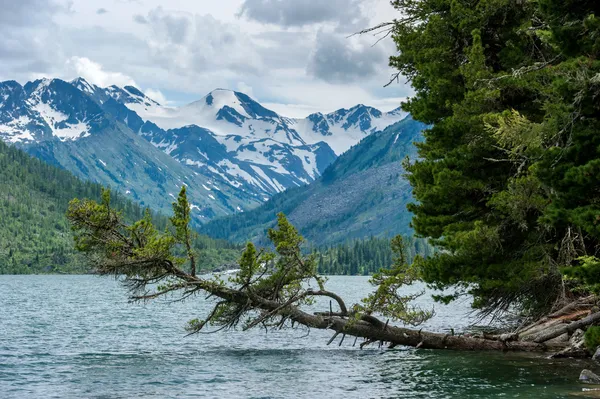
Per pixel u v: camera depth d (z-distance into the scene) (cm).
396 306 2975
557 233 2806
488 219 2873
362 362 2989
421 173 3133
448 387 2266
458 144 2966
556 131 2094
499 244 2702
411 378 2484
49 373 2806
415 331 3091
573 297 3045
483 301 3136
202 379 2609
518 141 2297
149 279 3062
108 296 10969
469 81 2852
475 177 2883
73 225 2961
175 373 2770
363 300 3006
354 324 3045
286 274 3086
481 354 2969
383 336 3066
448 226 2883
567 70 2131
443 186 2870
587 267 1822
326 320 3097
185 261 3045
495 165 2881
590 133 1917
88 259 2989
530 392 2112
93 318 6181
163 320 5938
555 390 2136
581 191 1852
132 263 2967
